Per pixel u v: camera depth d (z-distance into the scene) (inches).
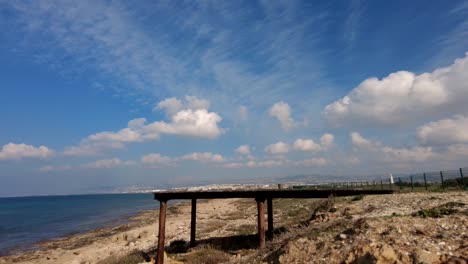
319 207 866.1
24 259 1253.1
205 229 1316.4
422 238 369.1
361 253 362.3
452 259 303.0
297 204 1598.2
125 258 878.4
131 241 1381.6
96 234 1797.5
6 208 5064.0
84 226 2287.2
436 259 314.2
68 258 1173.1
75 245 1491.1
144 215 2819.9
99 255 1166.3
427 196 709.9
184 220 1955.0
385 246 346.6
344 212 704.4
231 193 816.3
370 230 417.7
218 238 972.6
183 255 817.5
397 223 422.9
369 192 896.3
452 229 383.6
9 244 1664.6
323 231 494.3
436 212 453.7
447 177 1082.1
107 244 1401.3
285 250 458.6
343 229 478.9
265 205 1827.0
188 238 1131.9
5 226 2436.0
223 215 1916.8
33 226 2401.6
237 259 602.5
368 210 671.1
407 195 768.9
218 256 730.8
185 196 822.5
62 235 1891.0
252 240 903.1
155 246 1123.9
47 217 3152.1
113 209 4025.6
